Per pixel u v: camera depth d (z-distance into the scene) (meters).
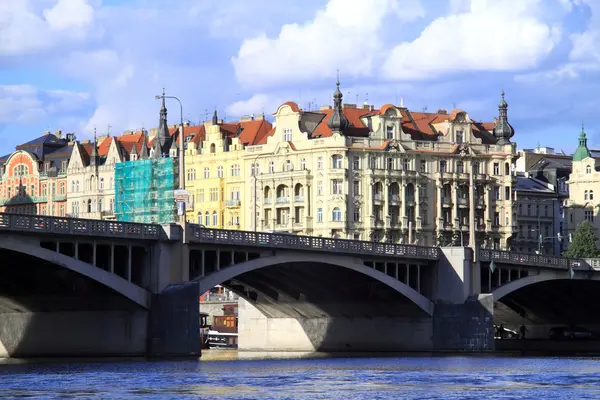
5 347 153.62
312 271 168.25
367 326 183.12
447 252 181.88
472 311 179.62
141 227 140.25
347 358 167.50
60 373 123.81
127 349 142.50
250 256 155.75
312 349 187.38
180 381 116.56
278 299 182.00
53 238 131.38
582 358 171.88
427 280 183.00
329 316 185.50
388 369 138.00
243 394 106.25
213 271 148.12
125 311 142.88
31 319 150.88
